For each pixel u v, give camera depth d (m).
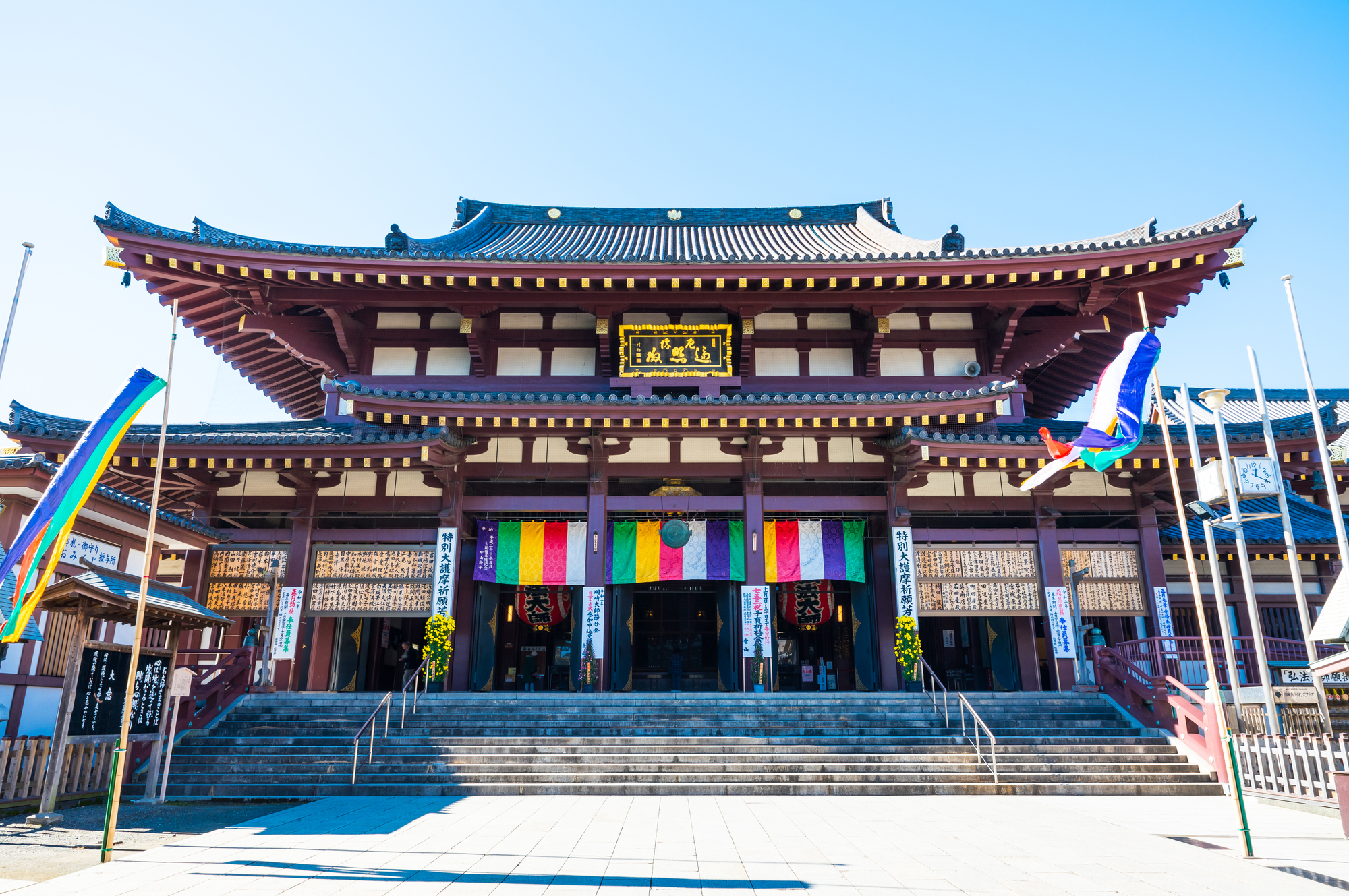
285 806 13.27
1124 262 22.72
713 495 24.75
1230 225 21.98
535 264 23.09
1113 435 13.02
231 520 24.09
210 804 13.68
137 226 22.17
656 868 8.66
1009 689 23.64
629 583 23.16
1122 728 17.44
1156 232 22.80
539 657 27.25
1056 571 21.98
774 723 17.45
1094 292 23.86
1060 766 15.63
